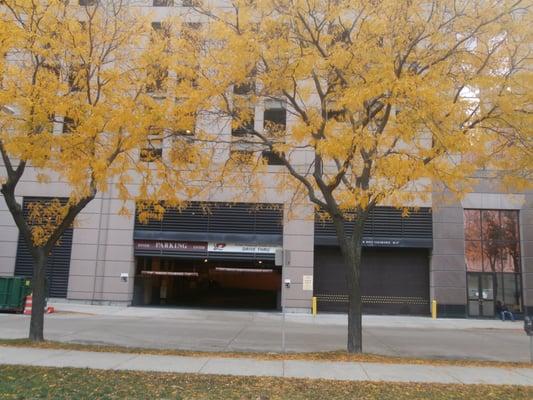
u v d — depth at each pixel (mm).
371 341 16094
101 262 25500
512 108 11172
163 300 29734
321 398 7574
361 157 12625
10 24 10602
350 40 11727
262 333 17125
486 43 11570
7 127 11117
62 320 18906
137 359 10508
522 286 25344
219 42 12172
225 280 38750
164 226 25594
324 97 11930
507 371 10375
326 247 26094
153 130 12164
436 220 25516
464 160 14898
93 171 11141
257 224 25516
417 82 10141
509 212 25938
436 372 10039
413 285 25906
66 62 11984
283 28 11219
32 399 7031
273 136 15086
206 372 9414
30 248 12867
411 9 11094
